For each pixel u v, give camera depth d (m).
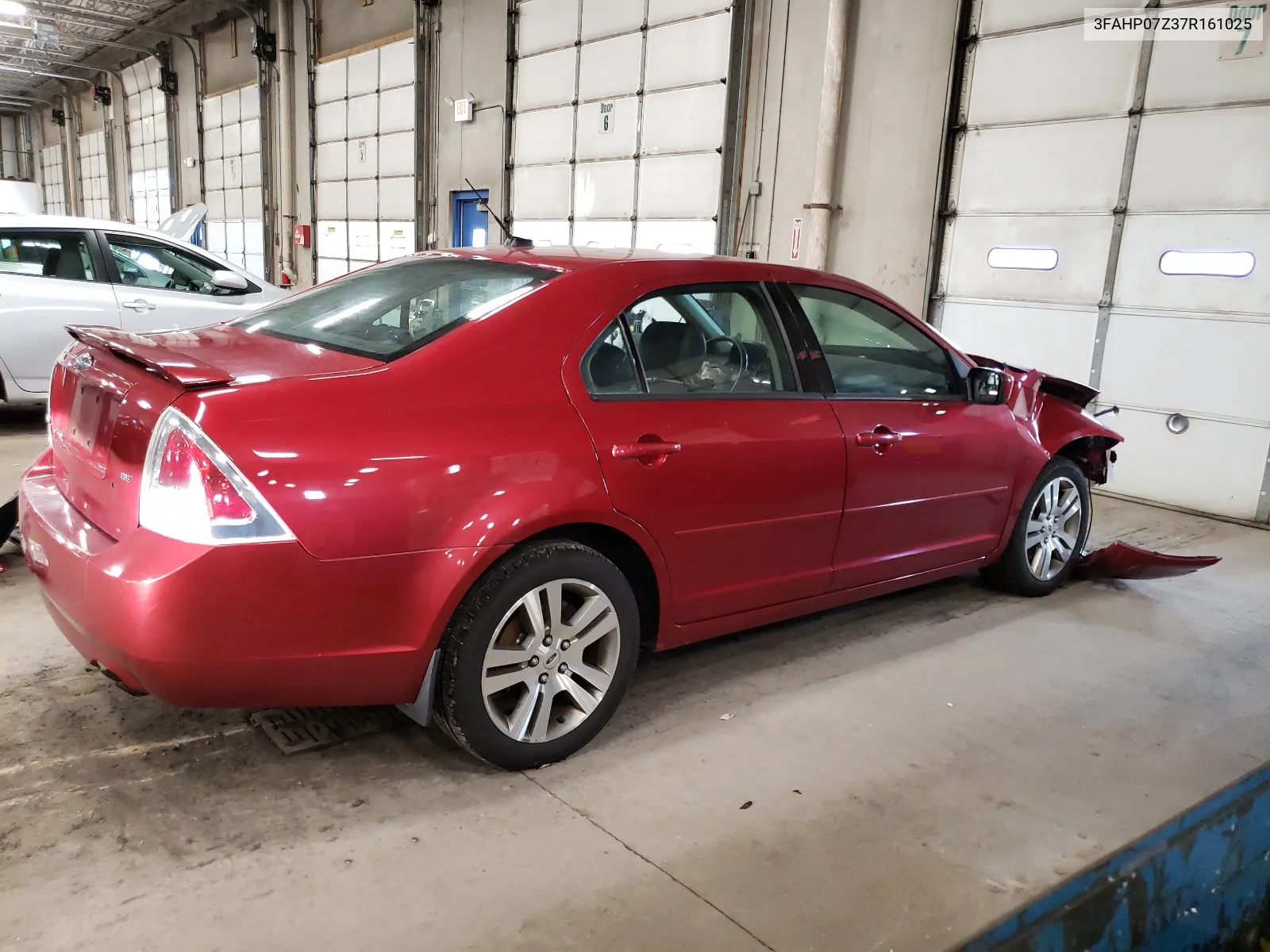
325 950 1.64
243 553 1.79
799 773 2.35
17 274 5.50
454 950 1.66
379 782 2.20
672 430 2.39
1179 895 2.19
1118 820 2.22
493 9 10.92
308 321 2.55
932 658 3.15
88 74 23.05
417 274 2.68
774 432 2.62
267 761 2.26
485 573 2.10
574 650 2.27
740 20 8.16
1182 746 2.63
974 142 6.67
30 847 1.87
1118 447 6.10
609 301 2.39
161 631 1.76
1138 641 3.43
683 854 1.99
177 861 1.86
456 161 11.87
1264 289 5.34
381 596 1.95
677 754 2.41
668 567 2.45
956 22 6.63
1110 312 6.04
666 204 9.14
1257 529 5.36
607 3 9.45
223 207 17.89
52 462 2.44
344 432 1.90
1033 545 3.77
